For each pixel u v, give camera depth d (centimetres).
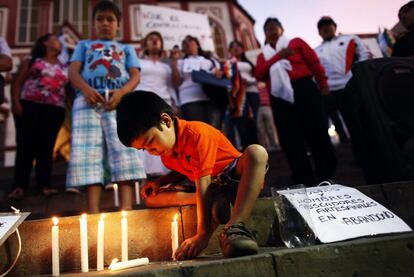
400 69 274
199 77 380
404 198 211
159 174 357
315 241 165
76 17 1077
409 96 265
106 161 271
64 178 442
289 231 176
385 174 254
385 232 166
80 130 263
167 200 205
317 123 348
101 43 302
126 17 1084
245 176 169
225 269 132
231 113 423
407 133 255
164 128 177
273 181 363
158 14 688
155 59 433
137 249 186
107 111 270
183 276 130
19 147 352
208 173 175
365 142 277
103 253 182
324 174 337
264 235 196
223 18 1192
